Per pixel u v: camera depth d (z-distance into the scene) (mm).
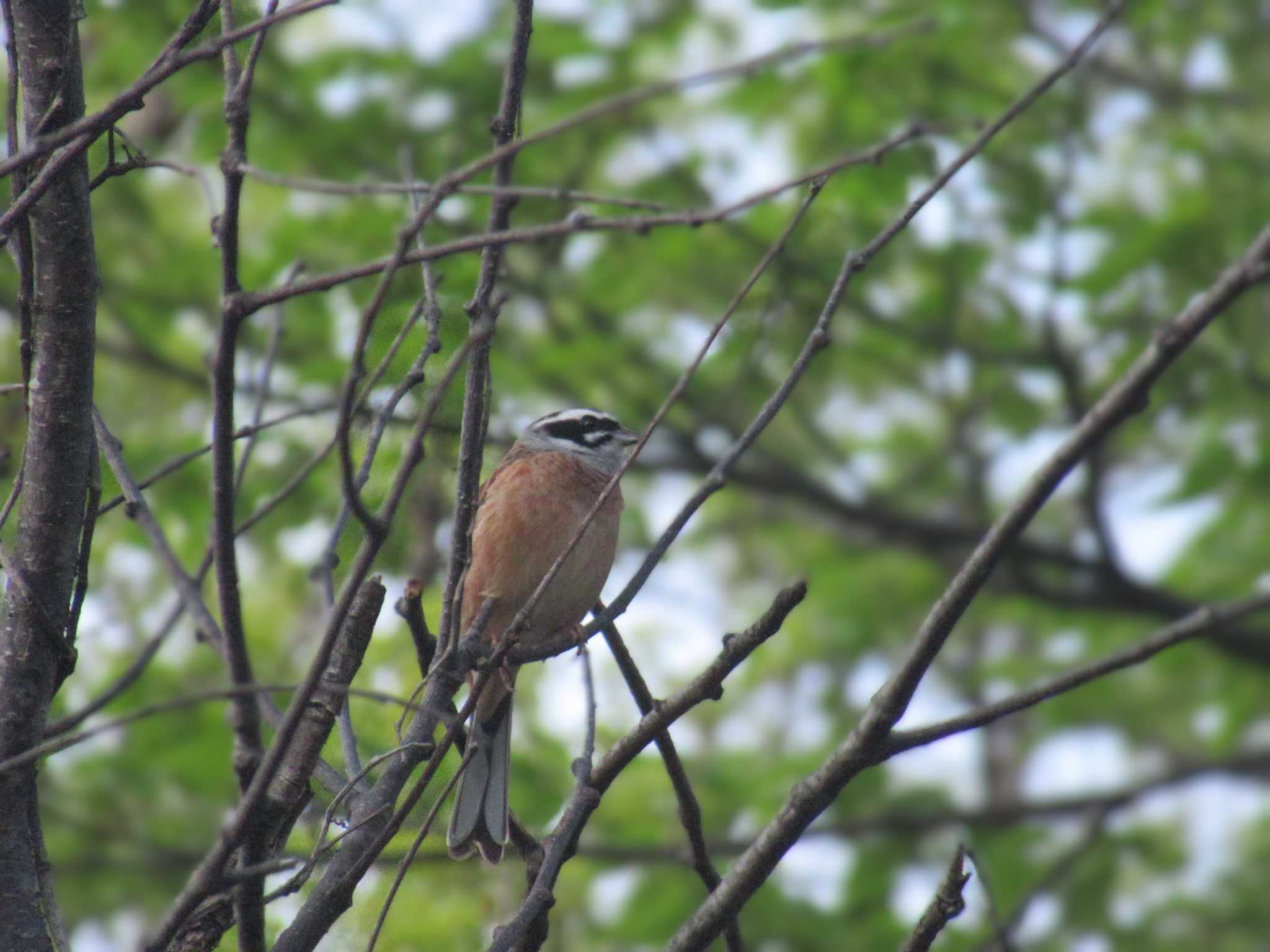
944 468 16297
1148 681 14930
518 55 5520
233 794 11812
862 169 12391
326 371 11602
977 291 14602
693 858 5500
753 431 5148
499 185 5457
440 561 5992
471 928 6109
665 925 11984
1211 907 13422
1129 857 13688
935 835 13648
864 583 15766
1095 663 4922
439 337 5066
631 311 14281
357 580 4121
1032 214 13078
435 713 5133
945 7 12305
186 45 4938
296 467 11141
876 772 13773
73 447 4625
